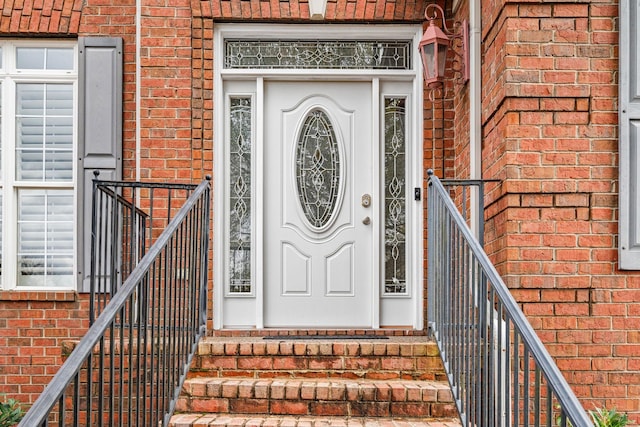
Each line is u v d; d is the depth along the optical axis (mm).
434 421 3912
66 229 5902
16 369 5648
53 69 5902
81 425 4246
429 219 4555
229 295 5605
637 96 4234
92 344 2650
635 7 4246
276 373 4387
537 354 2531
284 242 5691
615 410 4039
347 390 3998
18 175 5895
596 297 4223
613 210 4262
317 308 5668
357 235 5699
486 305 3199
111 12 5820
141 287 3195
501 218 4379
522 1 4285
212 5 5539
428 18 5238
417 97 5645
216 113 5562
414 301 5582
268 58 5695
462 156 5305
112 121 5711
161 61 5523
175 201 5484
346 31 5641
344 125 5730
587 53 4297
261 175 5637
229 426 3715
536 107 4281
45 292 5660
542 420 4129
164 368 3504
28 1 5785
